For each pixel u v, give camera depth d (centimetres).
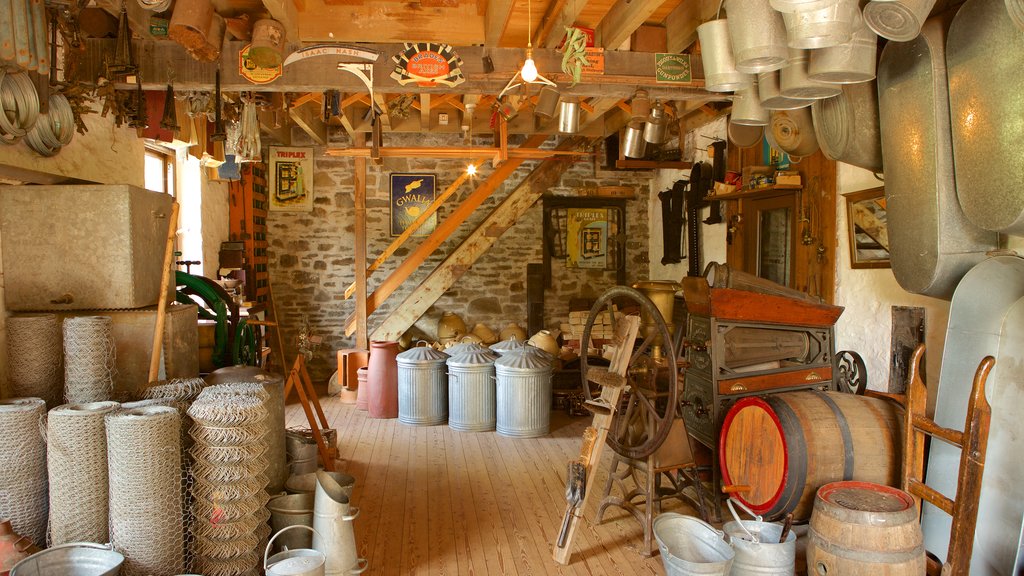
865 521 265
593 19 401
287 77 398
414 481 469
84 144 417
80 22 368
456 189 813
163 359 380
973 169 285
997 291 281
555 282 834
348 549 318
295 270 804
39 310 362
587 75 415
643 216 846
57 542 272
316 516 318
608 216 838
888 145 332
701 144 716
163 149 577
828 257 493
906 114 316
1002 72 265
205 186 659
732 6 269
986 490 271
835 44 243
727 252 651
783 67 293
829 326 426
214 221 686
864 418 342
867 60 273
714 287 401
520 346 622
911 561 261
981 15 273
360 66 402
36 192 359
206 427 284
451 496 442
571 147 786
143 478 266
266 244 798
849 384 445
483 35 419
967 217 294
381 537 379
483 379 595
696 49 466
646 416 393
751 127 443
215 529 286
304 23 406
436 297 748
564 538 352
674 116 594
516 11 390
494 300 826
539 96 426
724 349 402
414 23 413
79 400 312
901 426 343
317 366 812
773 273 577
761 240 591
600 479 479
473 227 823
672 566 283
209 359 517
